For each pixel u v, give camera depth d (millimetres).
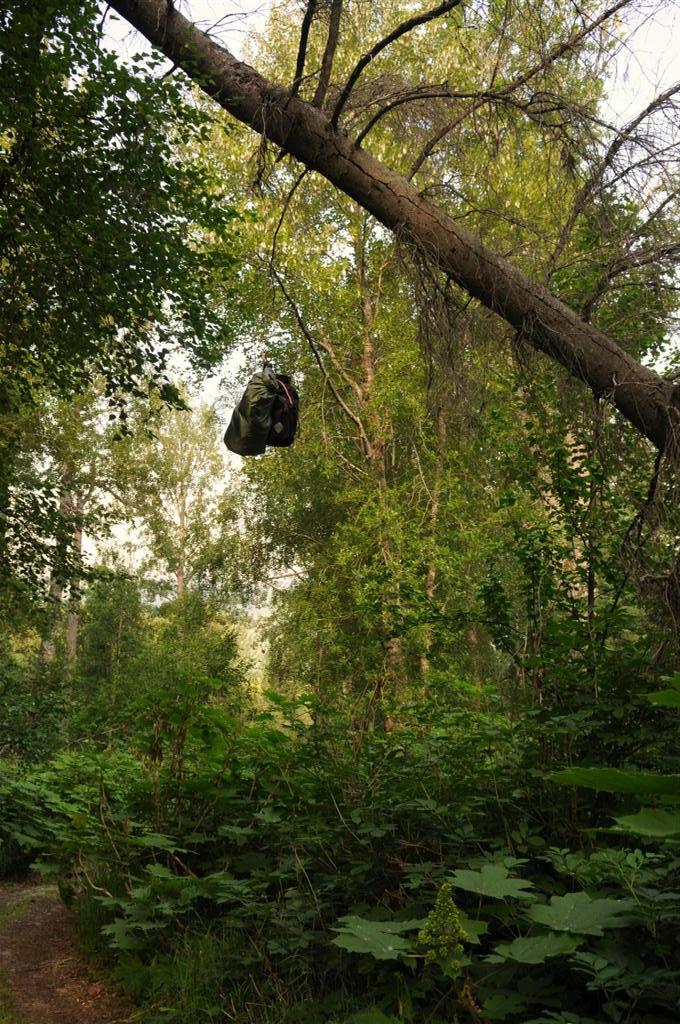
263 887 4926
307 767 5672
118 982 4871
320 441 22734
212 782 5996
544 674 5285
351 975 4359
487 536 17938
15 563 13664
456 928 2936
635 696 4840
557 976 3750
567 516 6000
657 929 3344
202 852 5965
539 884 4348
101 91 9586
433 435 19625
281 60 19000
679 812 2252
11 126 9742
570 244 6977
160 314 11469
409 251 6391
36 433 17844
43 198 10453
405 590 6242
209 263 11688
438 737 5309
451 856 4609
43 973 5172
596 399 6066
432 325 6406
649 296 6473
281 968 4473
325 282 20156
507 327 6438
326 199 12336
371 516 20703
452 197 6699
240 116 6566
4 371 12258
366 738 5957
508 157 7180
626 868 3500
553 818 4734
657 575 5617
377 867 4770
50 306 11477
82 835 6309
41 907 6969
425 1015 3816
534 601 5547
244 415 6523
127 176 10297
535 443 6379
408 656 16953
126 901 5254
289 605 24172
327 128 6270
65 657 20672
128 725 7293
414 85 6711
